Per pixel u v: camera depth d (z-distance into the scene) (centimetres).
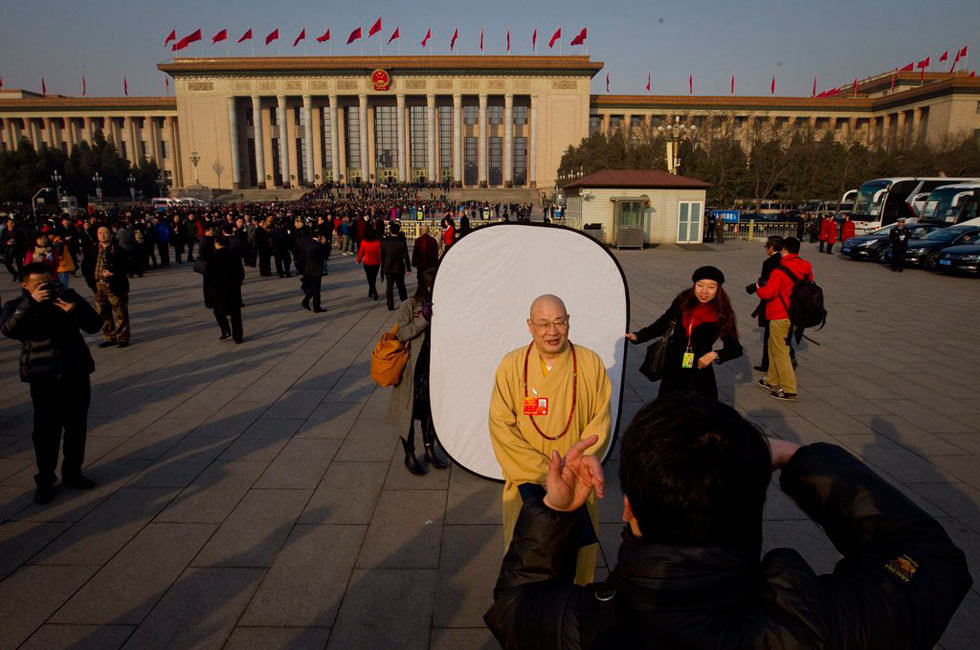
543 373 286
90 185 7688
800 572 103
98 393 717
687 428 105
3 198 6644
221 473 499
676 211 2884
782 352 682
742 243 3155
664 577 99
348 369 820
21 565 370
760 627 95
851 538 114
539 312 275
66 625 315
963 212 2409
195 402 682
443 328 422
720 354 446
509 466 274
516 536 135
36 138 9119
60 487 473
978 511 429
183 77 8075
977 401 680
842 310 1272
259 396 704
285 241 1819
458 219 4578
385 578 356
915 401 679
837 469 118
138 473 499
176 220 2222
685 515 99
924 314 1225
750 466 102
